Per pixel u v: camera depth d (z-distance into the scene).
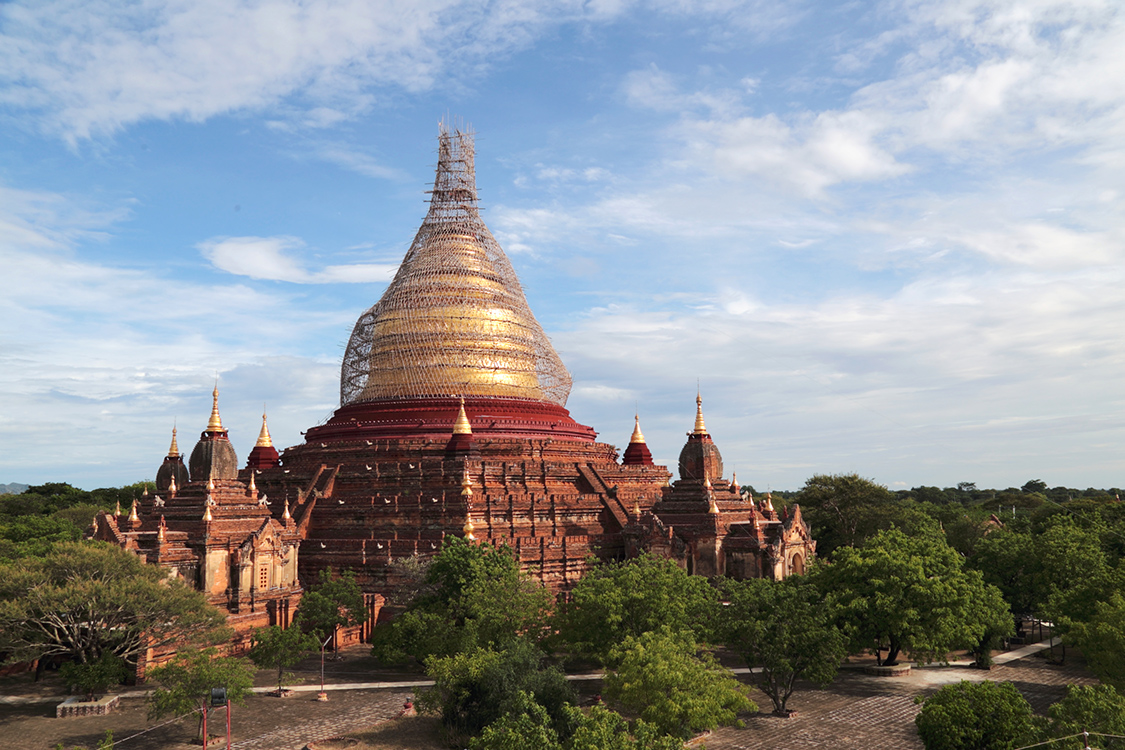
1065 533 98.44
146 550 81.19
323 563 98.06
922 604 72.69
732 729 59.91
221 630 68.25
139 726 60.06
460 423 109.12
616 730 44.12
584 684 70.69
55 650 64.94
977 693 49.19
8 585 61.94
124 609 63.50
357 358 124.81
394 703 65.62
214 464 93.94
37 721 61.25
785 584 71.75
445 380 116.75
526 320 125.75
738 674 75.88
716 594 75.06
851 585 76.19
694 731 58.34
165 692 56.22
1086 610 77.69
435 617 71.12
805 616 64.50
